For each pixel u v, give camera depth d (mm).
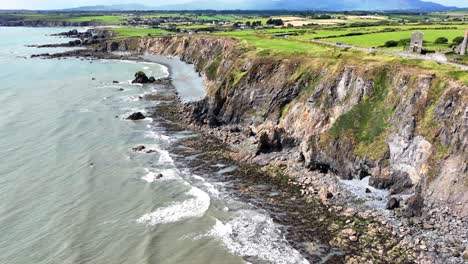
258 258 41062
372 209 49406
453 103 52469
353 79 67938
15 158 65188
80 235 44750
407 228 44750
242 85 84875
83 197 53094
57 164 63406
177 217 48781
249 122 81812
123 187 56344
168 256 41500
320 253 41406
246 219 48250
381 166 56344
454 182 48062
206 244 43469
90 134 78688
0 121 84875
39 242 43375
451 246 41000
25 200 51875
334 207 50406
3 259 40531
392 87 62812
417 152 53625
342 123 63000
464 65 64938
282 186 57094
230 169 63500
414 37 81562
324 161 60781
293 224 47000
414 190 51594
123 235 44906
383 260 39750
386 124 59719
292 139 69500
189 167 64250
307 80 77250
